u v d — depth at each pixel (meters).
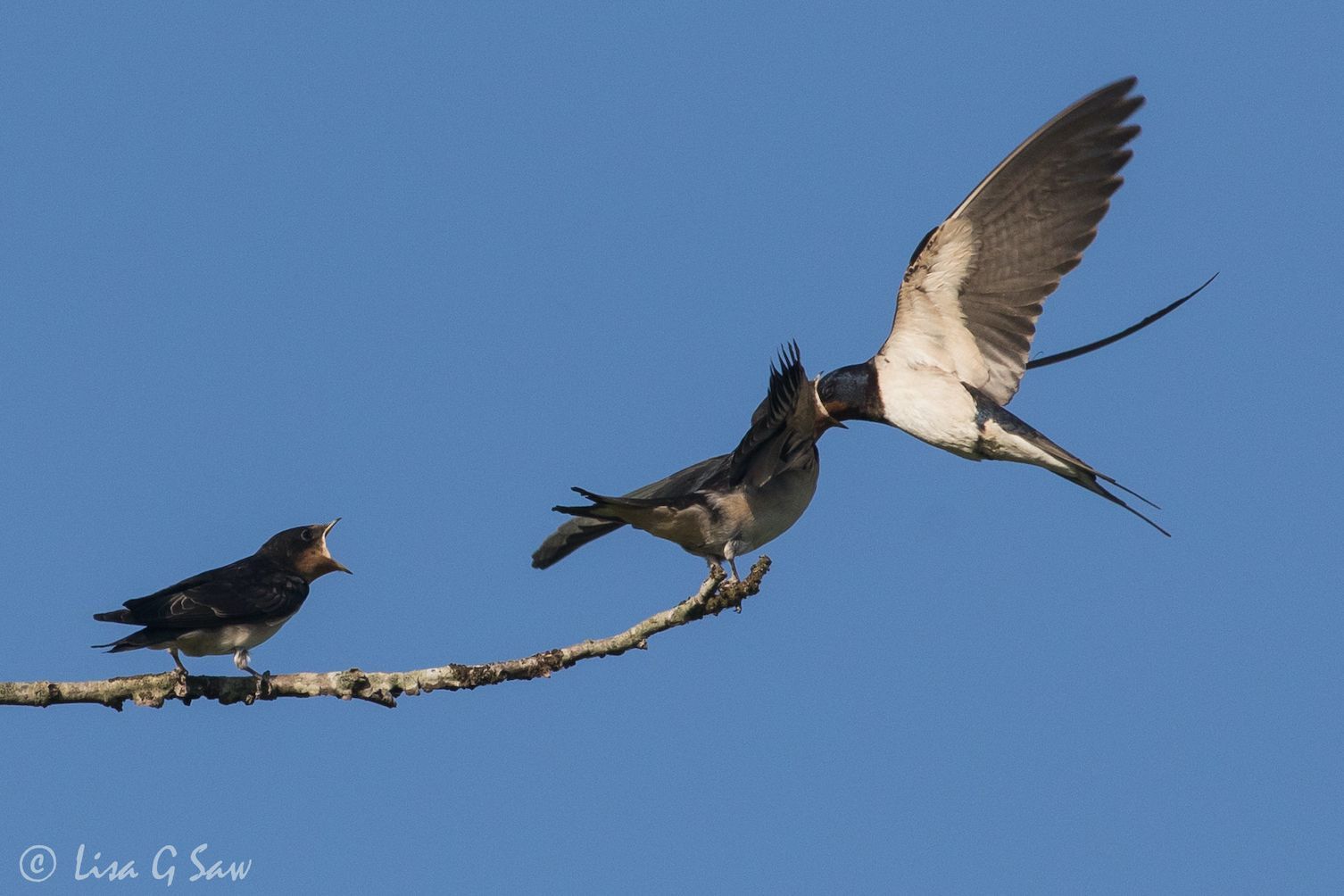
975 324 12.41
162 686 10.99
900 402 12.44
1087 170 11.98
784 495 11.30
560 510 11.20
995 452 12.29
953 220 12.07
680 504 11.17
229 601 13.40
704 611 10.48
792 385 10.50
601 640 10.78
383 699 10.96
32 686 10.84
